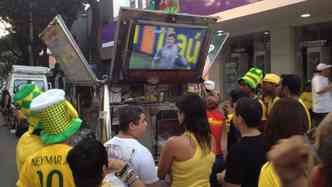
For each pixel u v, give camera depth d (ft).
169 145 12.60
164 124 19.04
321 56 46.70
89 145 8.71
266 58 55.21
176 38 18.20
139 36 17.31
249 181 11.76
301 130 10.02
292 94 18.16
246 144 11.88
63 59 18.83
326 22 45.44
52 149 10.52
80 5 95.71
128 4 84.02
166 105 19.17
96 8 86.07
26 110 11.64
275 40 51.98
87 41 97.25
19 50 129.18
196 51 18.92
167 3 38.68
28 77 71.51
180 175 12.43
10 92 69.92
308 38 48.26
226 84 62.64
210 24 18.72
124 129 12.96
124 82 17.98
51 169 10.35
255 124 12.16
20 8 96.68
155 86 19.06
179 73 18.94
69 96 19.63
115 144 12.53
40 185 10.41
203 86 19.84
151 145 18.69
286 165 5.87
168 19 17.67
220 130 18.48
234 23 49.11
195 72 19.39
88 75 17.51
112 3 91.56
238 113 12.26
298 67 49.32
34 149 10.94
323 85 24.86
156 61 18.06
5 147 48.83
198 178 12.44
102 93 17.38
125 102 18.40
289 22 49.26
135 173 11.59
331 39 45.42
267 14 43.11
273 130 10.21
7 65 159.84
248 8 42.75
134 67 17.70
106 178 11.05
